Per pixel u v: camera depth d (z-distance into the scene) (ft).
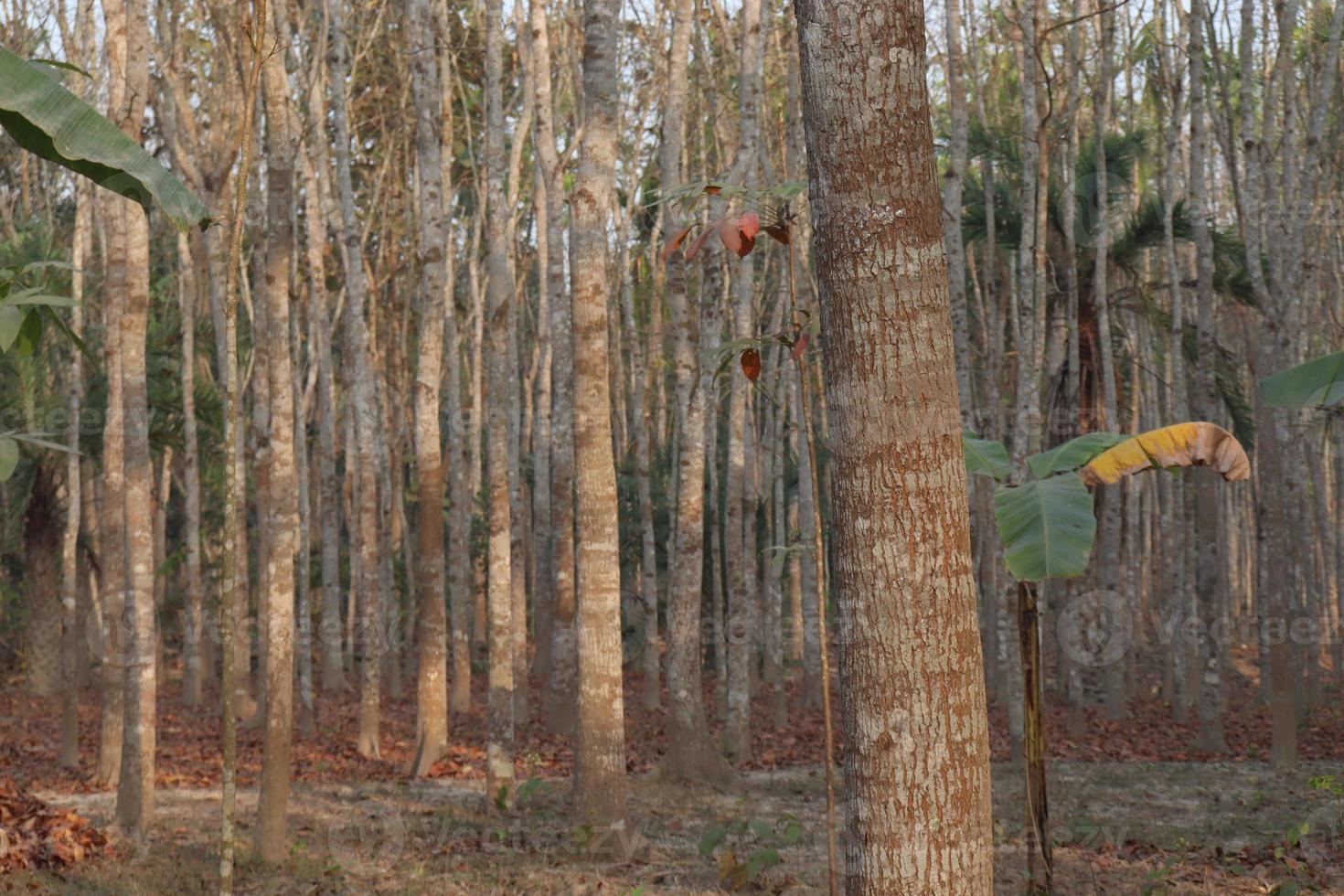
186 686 71.26
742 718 49.49
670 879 27.37
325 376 68.23
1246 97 46.01
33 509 77.15
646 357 81.46
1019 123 66.85
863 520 10.25
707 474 86.28
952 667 10.11
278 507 29.66
